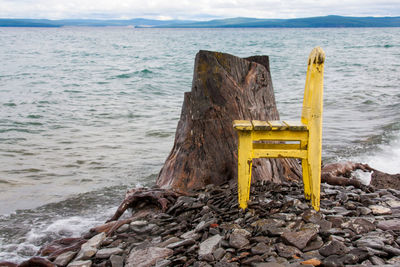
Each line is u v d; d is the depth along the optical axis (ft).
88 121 42.45
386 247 9.28
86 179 23.63
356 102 51.42
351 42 313.32
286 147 11.96
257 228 11.05
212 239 10.91
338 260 8.77
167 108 51.60
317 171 11.84
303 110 11.98
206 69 16.51
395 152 28.02
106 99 59.06
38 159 27.84
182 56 163.84
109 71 103.04
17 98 57.36
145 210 15.48
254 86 17.10
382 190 15.89
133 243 12.17
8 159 27.63
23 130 37.40
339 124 38.75
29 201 19.92
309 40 371.76
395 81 72.90
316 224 10.93
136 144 32.68
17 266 11.71
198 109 16.87
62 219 17.51
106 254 11.41
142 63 128.98
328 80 77.92
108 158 28.30
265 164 16.85
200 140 16.98
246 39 419.13
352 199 13.94
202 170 16.89
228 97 16.56
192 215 13.66
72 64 124.67
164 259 10.39
